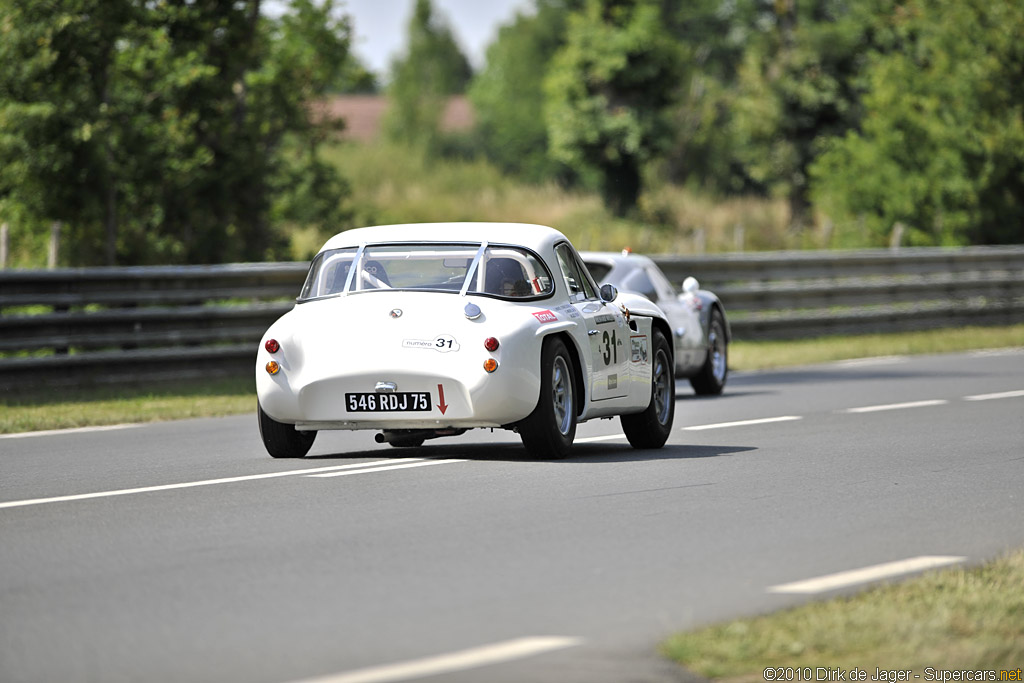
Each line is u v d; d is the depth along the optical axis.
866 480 36.25
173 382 70.12
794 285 97.44
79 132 88.38
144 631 21.08
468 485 35.34
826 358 83.69
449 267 39.84
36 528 30.25
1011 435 46.53
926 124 140.62
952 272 105.62
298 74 116.19
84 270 67.25
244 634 20.83
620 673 18.56
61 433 51.72
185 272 71.19
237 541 28.27
